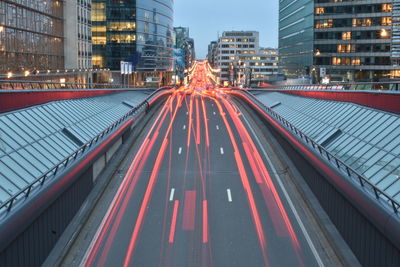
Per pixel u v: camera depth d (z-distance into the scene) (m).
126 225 21.86
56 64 89.56
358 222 17.14
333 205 20.88
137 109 52.16
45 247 17.47
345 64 114.25
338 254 18.14
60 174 19.27
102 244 19.59
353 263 16.98
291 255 18.56
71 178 20.61
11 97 25.62
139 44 138.25
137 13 135.88
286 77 148.00
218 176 31.17
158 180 30.09
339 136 27.30
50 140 25.44
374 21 110.44
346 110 31.02
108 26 134.88
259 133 48.91
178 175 31.42
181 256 18.52
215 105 80.06
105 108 44.66
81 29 99.75
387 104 25.67
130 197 26.34
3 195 16.67
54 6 88.06
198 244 19.72
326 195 22.27
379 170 19.64
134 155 37.50
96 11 134.38
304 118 37.88
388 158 20.16
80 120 33.38
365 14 111.19
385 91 25.95
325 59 116.06
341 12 113.50
